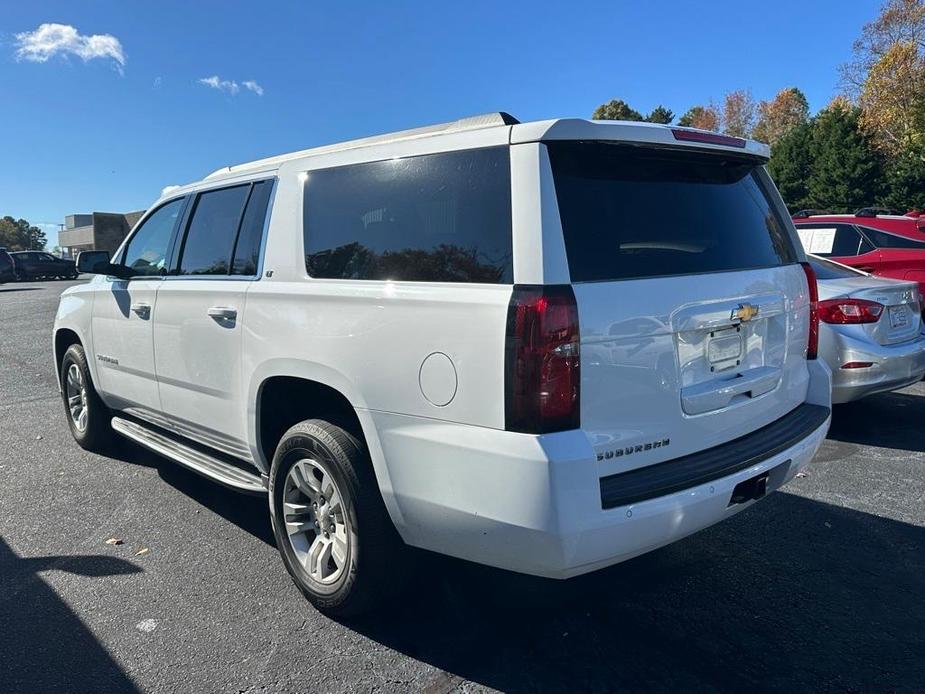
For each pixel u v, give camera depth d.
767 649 2.90
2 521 4.27
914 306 5.97
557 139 2.47
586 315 2.37
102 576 3.55
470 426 2.46
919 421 6.23
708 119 80.19
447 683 2.70
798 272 3.40
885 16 35.84
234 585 3.46
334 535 3.11
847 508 4.35
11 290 28.56
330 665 2.81
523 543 2.37
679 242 2.81
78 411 5.70
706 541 3.93
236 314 3.47
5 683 2.70
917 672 2.74
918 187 37.47
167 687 2.68
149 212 4.71
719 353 2.86
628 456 2.52
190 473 5.12
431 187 2.74
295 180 3.37
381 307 2.74
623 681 2.70
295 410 3.52
